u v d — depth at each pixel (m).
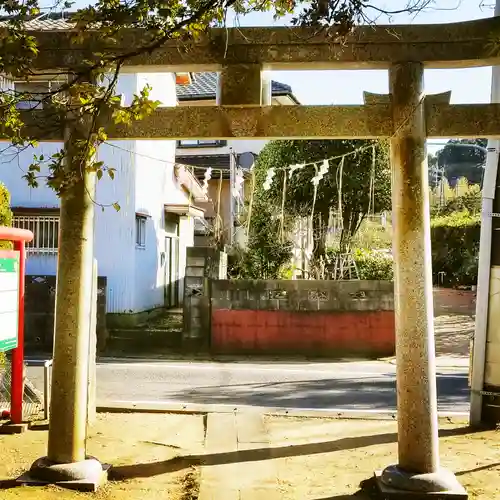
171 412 7.72
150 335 13.62
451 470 5.52
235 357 12.91
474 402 7.12
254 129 5.02
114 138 5.07
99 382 9.88
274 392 9.24
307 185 14.87
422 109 4.89
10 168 14.55
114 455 5.91
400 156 4.88
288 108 5.02
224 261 14.93
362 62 4.97
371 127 4.97
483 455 6.00
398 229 4.88
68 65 4.99
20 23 3.88
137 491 4.93
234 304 13.38
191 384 9.82
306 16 3.76
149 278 16.20
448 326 16.61
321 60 4.96
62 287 4.98
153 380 10.12
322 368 11.58
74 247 4.97
